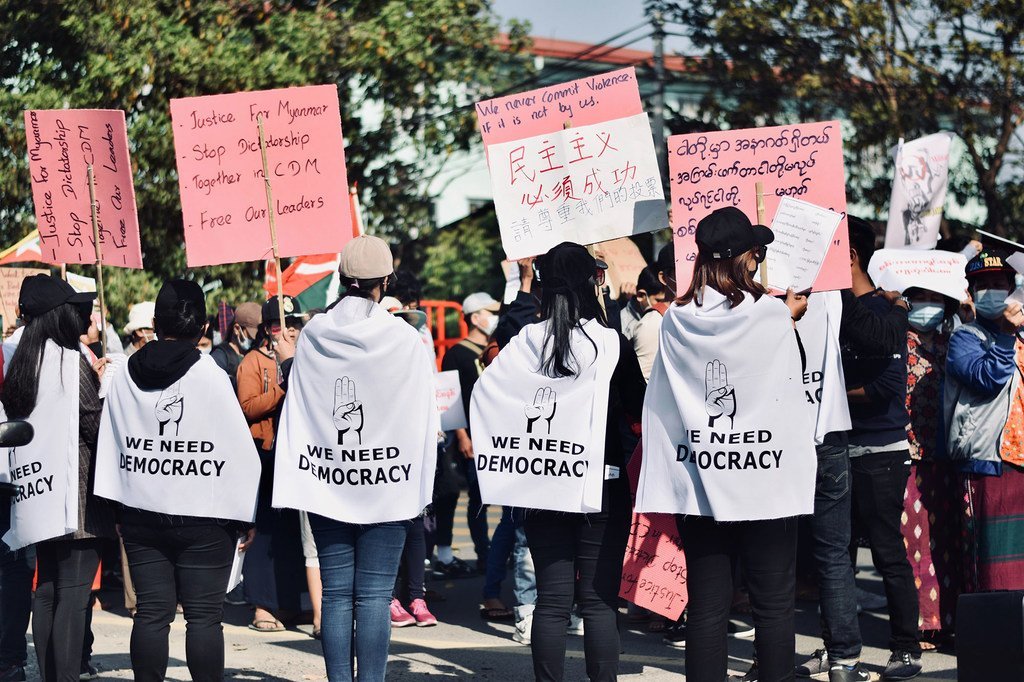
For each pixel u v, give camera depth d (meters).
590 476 4.30
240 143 5.37
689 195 5.04
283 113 5.38
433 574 9.09
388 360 4.38
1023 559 5.62
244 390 6.43
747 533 4.14
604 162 5.39
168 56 13.04
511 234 5.43
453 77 15.37
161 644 4.44
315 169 5.39
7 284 7.38
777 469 4.02
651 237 18.33
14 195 12.91
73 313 4.74
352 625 4.58
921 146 7.67
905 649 5.41
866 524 5.48
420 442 4.43
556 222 5.42
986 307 5.61
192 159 5.34
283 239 5.38
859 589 7.69
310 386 4.44
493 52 16.12
